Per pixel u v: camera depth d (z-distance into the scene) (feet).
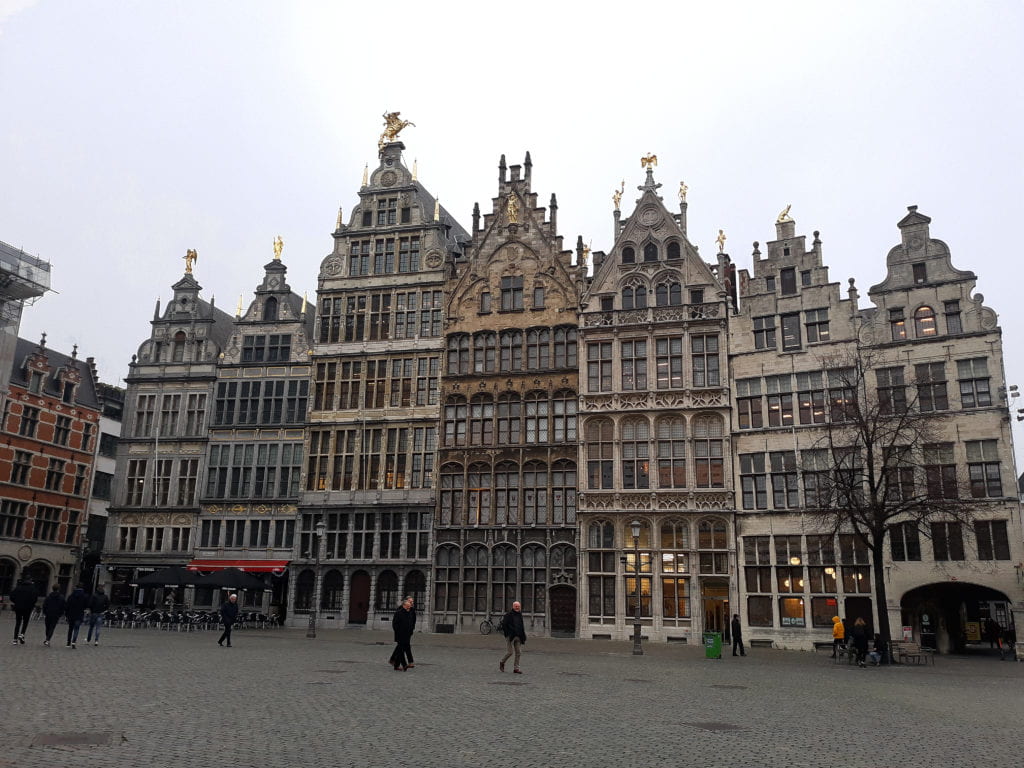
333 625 164.86
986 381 137.80
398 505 167.32
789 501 146.82
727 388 154.10
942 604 140.77
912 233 148.66
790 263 157.17
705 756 38.32
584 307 167.12
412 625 78.23
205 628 145.28
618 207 171.83
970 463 135.54
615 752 38.55
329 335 184.03
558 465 161.38
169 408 188.96
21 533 203.10
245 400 185.37
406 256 184.75
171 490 183.01
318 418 178.50
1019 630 124.98
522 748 38.75
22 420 206.18
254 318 190.90
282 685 60.75
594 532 155.02
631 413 157.89
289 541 173.78
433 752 37.04
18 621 89.40
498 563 159.74
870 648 127.85
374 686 62.13
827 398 147.64
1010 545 129.70
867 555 139.54
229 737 38.96
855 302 149.79
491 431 168.04
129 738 37.81
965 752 41.32
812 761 37.96
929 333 144.15
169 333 193.88
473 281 177.37
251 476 179.52
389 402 175.32
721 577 147.43
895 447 125.70
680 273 163.53
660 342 161.48
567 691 63.82
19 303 189.26
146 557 179.73
